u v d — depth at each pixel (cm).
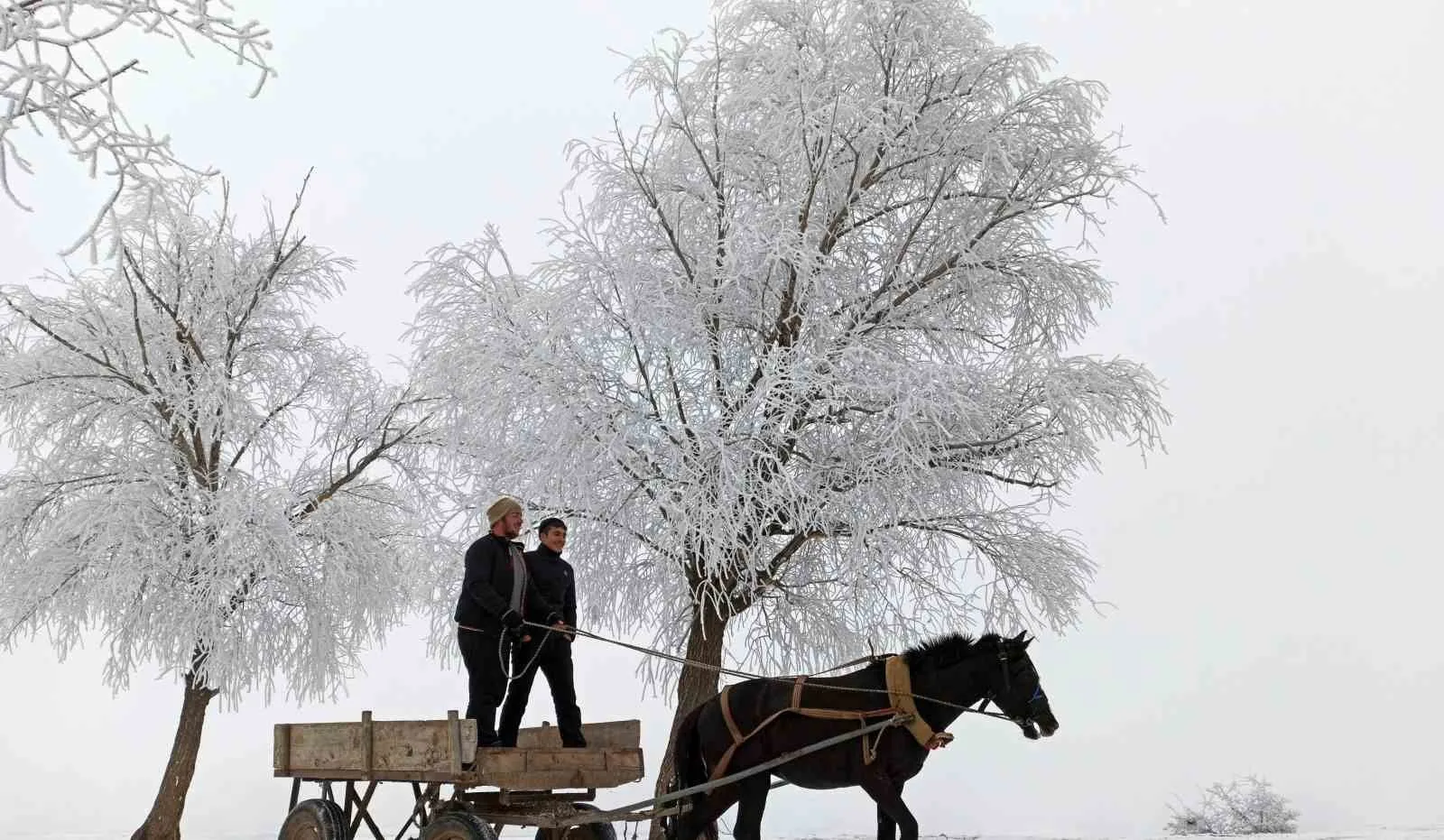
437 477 1764
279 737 914
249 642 1759
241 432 1816
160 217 1697
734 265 1302
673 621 1449
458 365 1353
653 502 1309
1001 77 1446
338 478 1916
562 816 805
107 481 1725
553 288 1362
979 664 828
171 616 1639
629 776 810
